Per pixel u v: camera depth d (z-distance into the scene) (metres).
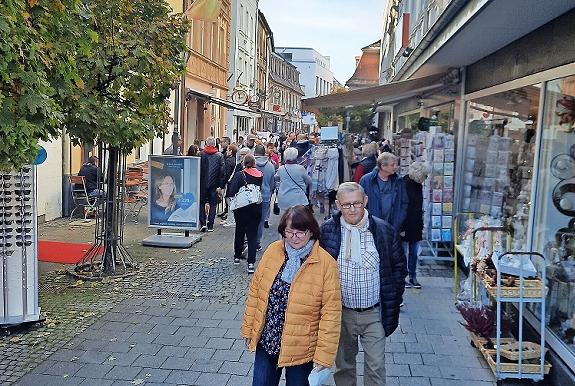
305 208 3.95
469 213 8.78
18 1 4.28
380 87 11.86
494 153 8.84
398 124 22.00
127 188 14.93
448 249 10.08
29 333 6.27
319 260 3.89
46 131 5.00
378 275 4.34
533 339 6.11
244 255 10.29
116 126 7.68
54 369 5.41
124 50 7.73
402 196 7.32
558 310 5.81
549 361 5.47
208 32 29.42
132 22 8.19
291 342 3.82
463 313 6.26
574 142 5.88
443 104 12.48
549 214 6.42
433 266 9.91
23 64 4.56
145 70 7.84
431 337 6.48
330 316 3.85
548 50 6.48
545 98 6.59
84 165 13.84
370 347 4.35
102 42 7.59
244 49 40.69
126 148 8.50
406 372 5.55
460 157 10.70
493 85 8.79
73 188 13.77
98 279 8.43
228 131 36.66
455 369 5.64
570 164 6.00
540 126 6.67
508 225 7.74
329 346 3.83
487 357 5.57
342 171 14.08
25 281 6.33
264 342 3.96
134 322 6.73
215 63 31.16
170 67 8.27
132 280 8.54
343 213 4.32
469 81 10.39
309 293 3.83
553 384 5.33
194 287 8.27
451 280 8.98
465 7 6.39
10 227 6.20
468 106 10.52
